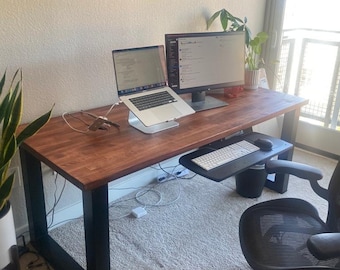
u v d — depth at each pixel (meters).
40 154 1.51
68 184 2.12
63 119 1.89
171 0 2.27
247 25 2.92
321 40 3.11
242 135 2.09
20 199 1.93
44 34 1.77
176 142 1.64
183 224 2.19
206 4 2.50
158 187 2.58
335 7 3.04
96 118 1.86
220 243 2.04
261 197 2.50
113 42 2.06
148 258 1.91
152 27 2.22
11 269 1.59
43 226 1.95
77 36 1.90
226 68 2.19
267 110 2.11
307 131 3.25
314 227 1.48
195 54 2.06
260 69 2.65
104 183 1.34
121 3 2.02
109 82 2.12
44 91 1.86
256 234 1.42
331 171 2.92
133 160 1.47
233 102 2.25
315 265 1.26
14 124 1.43
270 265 1.26
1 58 1.66
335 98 3.11
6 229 1.51
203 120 1.93
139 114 1.73
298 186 2.67
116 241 2.03
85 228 1.49
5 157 1.42
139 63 1.83
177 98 1.91
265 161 1.82
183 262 1.89
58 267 1.79
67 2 1.80
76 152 1.53
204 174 1.64
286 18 3.12
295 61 3.35
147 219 2.23
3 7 1.60
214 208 2.36
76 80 1.97
